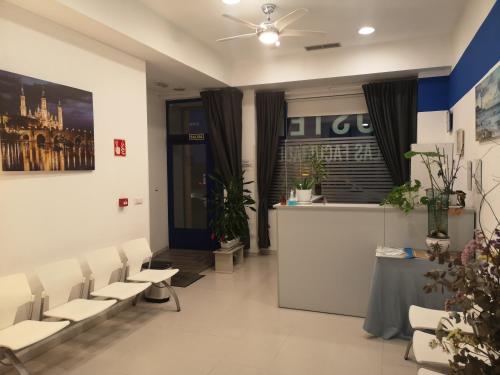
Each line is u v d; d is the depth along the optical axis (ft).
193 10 13.44
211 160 21.65
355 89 19.85
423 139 17.67
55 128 10.69
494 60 9.53
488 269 4.66
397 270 10.64
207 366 9.50
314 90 20.51
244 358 9.87
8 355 8.05
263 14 13.89
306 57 18.71
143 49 13.41
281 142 21.24
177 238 22.47
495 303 4.43
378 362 9.58
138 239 13.69
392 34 16.30
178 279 16.79
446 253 5.20
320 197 15.14
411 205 11.50
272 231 21.43
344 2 13.09
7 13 9.45
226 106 20.25
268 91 21.02
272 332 11.39
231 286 15.88
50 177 10.64
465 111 13.19
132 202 13.98
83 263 11.76
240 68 19.86
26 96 9.83
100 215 12.48
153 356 10.03
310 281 12.94
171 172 22.36
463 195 11.52
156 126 21.49
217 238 18.93
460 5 13.35
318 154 20.63
